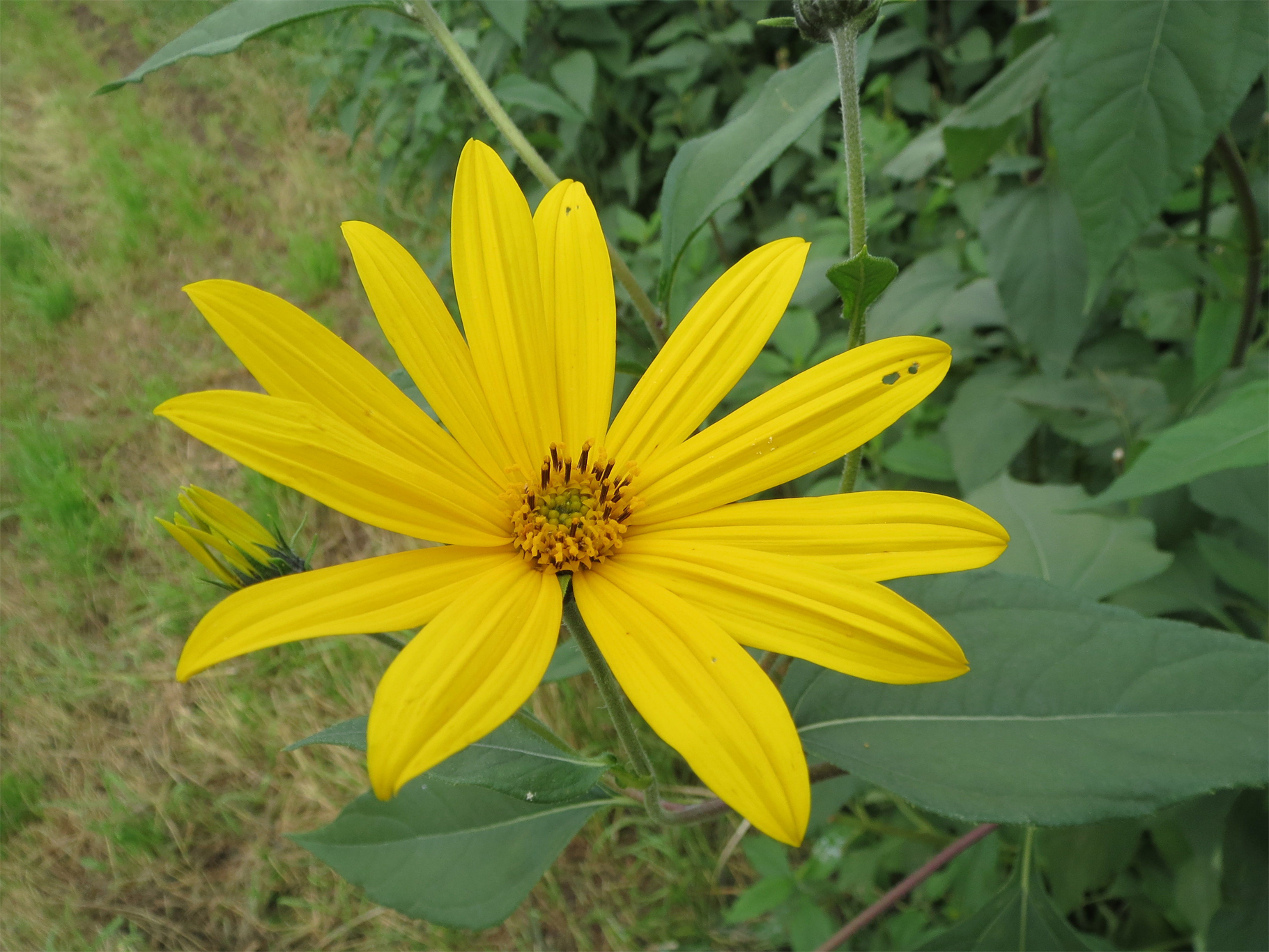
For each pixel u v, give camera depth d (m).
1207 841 0.17
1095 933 0.21
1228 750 0.10
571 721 0.26
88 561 0.32
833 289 0.27
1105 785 0.10
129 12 0.61
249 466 0.09
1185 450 0.13
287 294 0.42
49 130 0.53
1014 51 0.22
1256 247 0.19
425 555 0.10
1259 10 0.14
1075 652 0.11
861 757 0.11
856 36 0.10
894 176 0.27
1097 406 0.21
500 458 0.11
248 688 0.29
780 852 0.21
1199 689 0.11
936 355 0.10
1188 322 0.23
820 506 0.10
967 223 0.26
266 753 0.28
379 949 0.25
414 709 0.08
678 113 0.34
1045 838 0.19
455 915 0.14
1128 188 0.15
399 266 0.11
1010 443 0.22
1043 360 0.21
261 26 0.12
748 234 0.33
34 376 0.41
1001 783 0.10
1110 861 0.18
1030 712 0.11
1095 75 0.15
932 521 0.09
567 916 0.25
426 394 0.11
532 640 0.09
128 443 0.37
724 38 0.33
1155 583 0.19
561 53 0.34
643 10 0.37
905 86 0.33
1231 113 0.14
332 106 0.49
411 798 0.14
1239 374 0.19
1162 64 0.14
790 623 0.09
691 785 0.25
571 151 0.32
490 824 0.14
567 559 0.10
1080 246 0.21
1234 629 0.18
